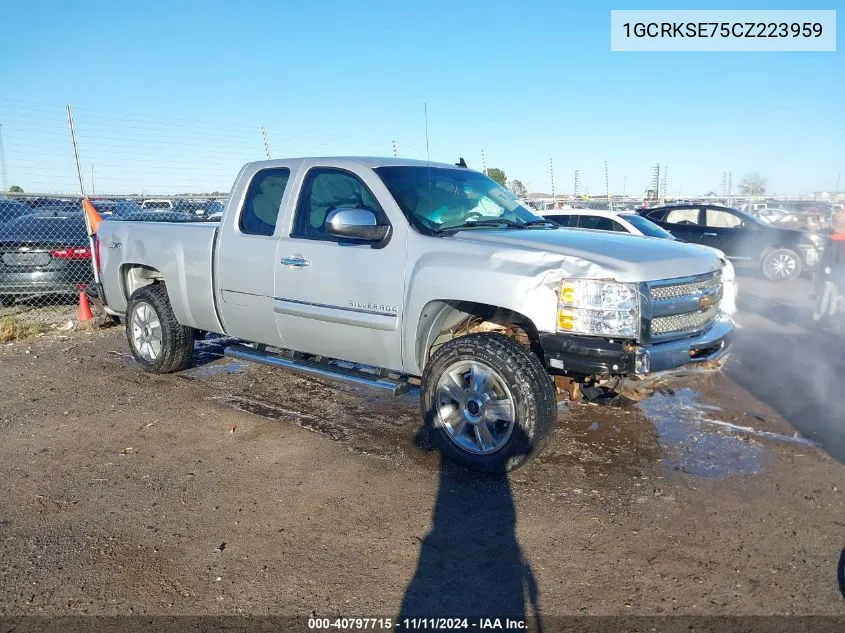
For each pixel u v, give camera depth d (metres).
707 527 3.56
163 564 3.27
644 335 3.84
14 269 9.05
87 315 9.12
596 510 3.75
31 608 2.93
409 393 5.89
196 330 6.36
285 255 4.98
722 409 5.43
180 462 4.45
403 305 4.37
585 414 5.30
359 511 3.77
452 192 4.96
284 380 6.27
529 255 4.00
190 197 10.89
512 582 3.11
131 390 5.99
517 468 4.12
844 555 3.28
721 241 14.59
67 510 3.80
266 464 4.40
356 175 4.79
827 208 27.31
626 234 4.95
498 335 4.16
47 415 5.36
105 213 12.38
